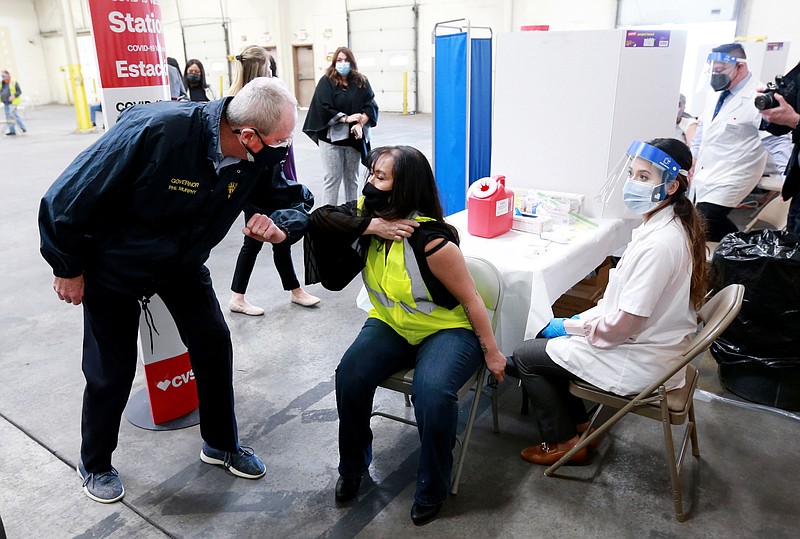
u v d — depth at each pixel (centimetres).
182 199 166
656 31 276
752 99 360
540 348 204
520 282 218
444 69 353
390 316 196
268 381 279
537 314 215
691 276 184
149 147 157
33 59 2147
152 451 229
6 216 587
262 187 194
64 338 328
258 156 165
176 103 170
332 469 218
